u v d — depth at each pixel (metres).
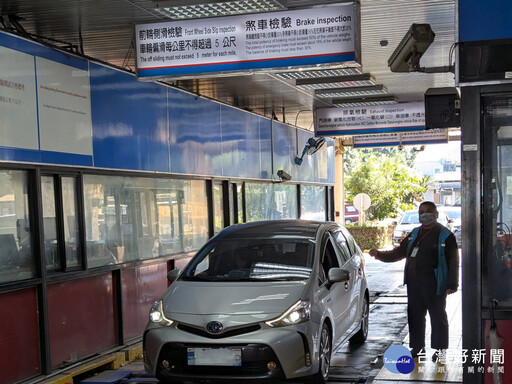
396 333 10.03
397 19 9.12
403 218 29.38
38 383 7.45
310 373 6.88
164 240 10.79
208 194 12.55
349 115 16.09
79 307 8.51
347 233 9.57
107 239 9.20
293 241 8.13
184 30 7.93
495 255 5.07
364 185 35.97
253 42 7.76
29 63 7.62
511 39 5.00
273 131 16.34
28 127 7.55
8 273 7.34
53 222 8.15
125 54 10.81
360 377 7.55
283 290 7.16
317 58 7.62
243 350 6.63
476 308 5.06
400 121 15.87
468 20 5.06
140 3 7.96
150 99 10.34
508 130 5.06
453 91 10.09
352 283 8.71
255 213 15.10
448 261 7.56
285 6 7.44
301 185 18.55
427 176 46.38
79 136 8.51
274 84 13.27
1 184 7.29
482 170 5.08
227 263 7.88
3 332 7.23
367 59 11.41
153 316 7.16
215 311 6.89
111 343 9.13
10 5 7.91
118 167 9.37
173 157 11.04
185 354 6.75
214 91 13.98
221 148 13.07
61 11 8.23
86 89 8.70
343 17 7.57
